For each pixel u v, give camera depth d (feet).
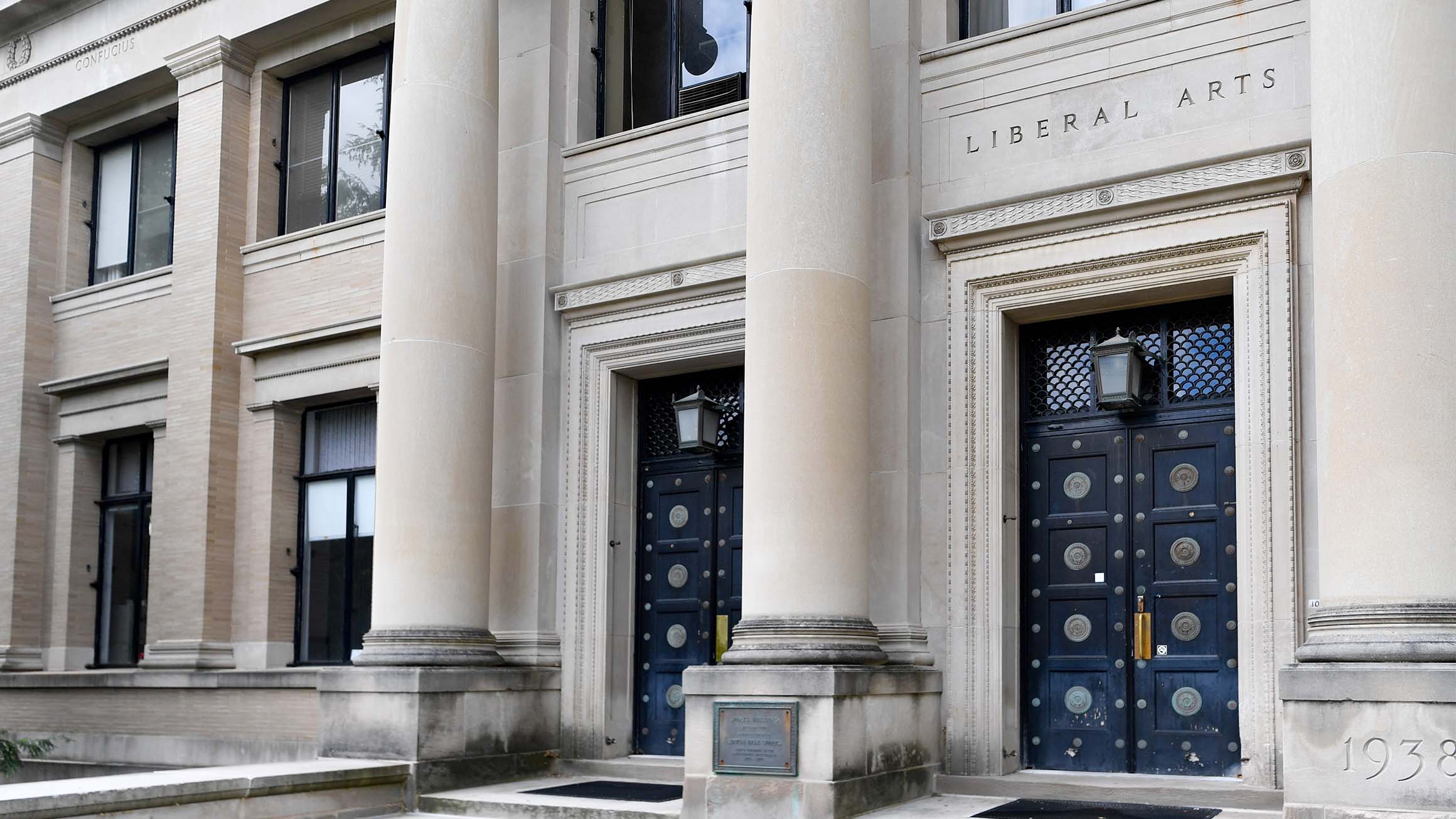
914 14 41.29
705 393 46.37
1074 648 38.45
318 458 55.11
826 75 36.86
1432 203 28.40
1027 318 39.83
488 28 45.29
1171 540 37.52
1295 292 35.01
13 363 62.64
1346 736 27.43
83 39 62.23
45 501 62.23
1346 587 28.45
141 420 59.11
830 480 35.12
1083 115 38.29
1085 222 37.86
